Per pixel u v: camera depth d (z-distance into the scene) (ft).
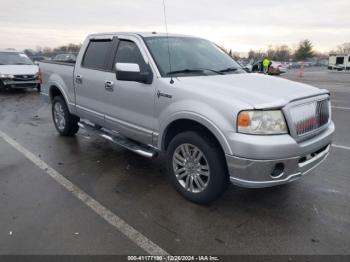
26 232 9.50
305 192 12.23
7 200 11.46
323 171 14.26
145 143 13.09
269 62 68.69
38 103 32.91
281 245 9.02
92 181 13.19
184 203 11.35
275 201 11.53
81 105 16.87
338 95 40.57
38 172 14.07
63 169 14.46
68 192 12.16
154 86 11.92
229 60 15.17
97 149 17.39
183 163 11.45
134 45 13.58
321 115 10.98
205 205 11.16
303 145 9.70
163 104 11.55
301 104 10.03
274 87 11.05
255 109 9.19
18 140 18.99
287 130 9.50
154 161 15.62
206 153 10.34
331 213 10.70
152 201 11.50
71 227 9.80
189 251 8.77
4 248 8.77
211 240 9.23
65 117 18.93
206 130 10.66
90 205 11.18
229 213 10.71
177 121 11.26
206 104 10.09
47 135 20.24
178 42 14.26
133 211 10.80
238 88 10.53
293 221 10.24
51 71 19.54
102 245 8.96
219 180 10.30
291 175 9.65
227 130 9.47
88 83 15.78
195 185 11.26
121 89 13.48
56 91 19.79
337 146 17.81
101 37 15.69
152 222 10.14
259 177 9.31
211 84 10.93
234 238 9.34
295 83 12.26
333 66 167.12
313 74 107.45
